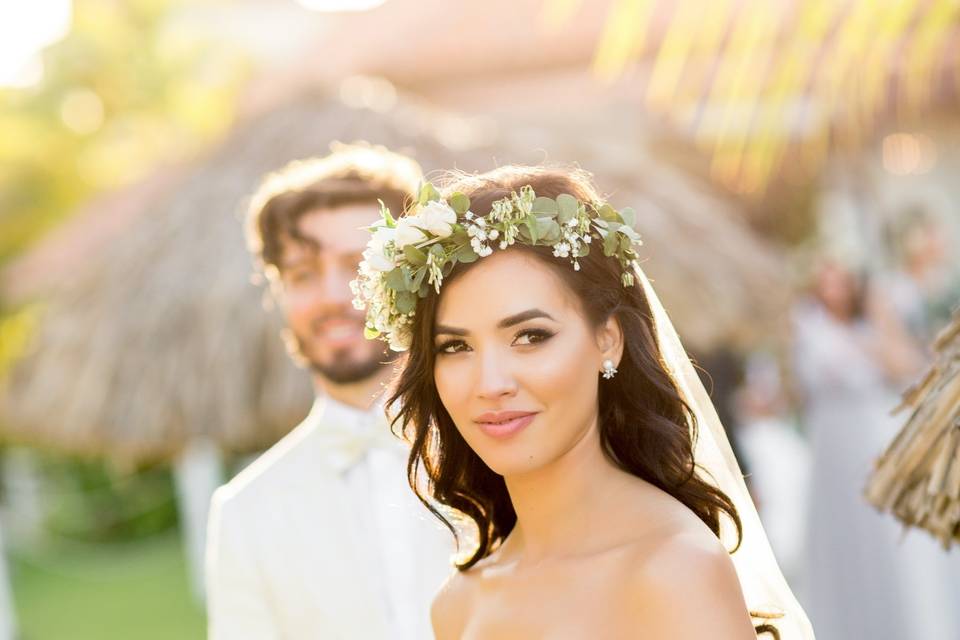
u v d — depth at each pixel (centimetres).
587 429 197
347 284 289
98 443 636
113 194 848
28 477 1259
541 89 838
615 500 196
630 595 183
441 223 190
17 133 1647
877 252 1078
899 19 308
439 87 859
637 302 202
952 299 915
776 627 219
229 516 297
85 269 698
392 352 292
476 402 191
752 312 632
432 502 276
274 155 681
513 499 207
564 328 190
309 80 820
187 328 630
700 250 647
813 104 516
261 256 303
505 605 203
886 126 930
